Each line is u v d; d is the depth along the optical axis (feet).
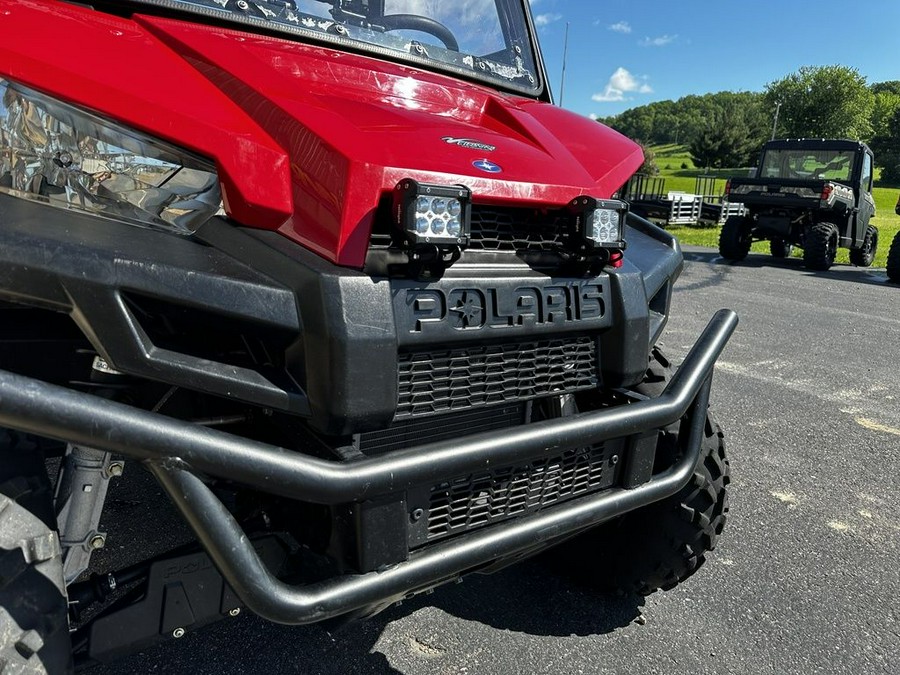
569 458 5.43
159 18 5.70
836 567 8.86
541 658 6.89
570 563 8.05
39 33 4.56
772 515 10.15
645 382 6.88
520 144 5.87
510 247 5.23
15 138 4.40
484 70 8.27
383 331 4.32
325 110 4.97
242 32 6.13
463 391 4.90
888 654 7.24
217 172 4.56
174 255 4.14
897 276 35.73
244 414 5.06
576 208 5.31
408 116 5.50
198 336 4.32
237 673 6.49
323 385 4.21
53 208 4.34
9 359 4.56
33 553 3.89
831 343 21.12
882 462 12.26
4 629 3.69
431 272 4.52
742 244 41.96
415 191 4.25
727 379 16.81
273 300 4.22
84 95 4.35
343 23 7.00
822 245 38.17
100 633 4.64
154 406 4.86
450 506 4.84
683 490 6.72
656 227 7.82
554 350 5.41
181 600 4.91
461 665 6.74
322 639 7.01
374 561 4.40
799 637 7.45
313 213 4.48
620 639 7.25
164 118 4.46
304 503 4.88
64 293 3.70
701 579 8.45
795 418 14.29
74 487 4.72
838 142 41.93
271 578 3.96
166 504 9.48
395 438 5.08
